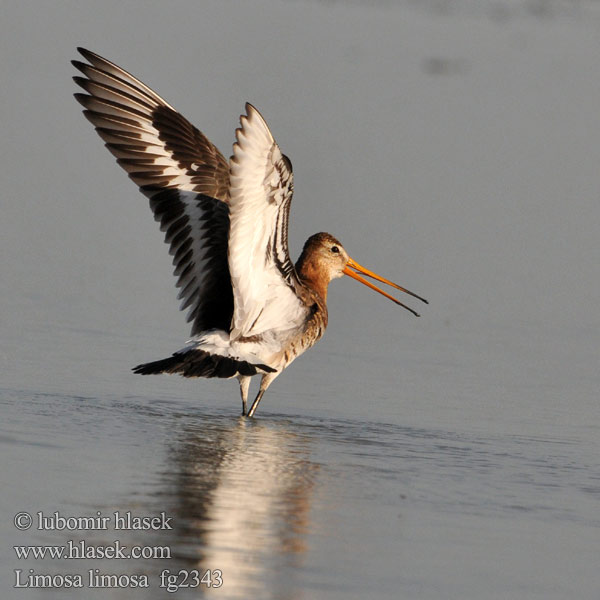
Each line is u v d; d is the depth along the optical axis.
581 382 15.13
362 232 21.41
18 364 13.72
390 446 11.88
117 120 12.36
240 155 10.41
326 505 9.69
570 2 45.28
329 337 17.00
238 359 12.09
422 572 8.29
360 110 29.94
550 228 22.91
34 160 24.03
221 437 11.70
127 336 15.55
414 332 17.42
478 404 13.86
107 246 20.27
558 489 10.67
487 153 27.64
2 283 17.48
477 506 9.98
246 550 8.48
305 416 13.00
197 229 12.44
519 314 18.52
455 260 20.67
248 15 40.34
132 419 12.02
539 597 7.99
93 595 7.57
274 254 11.71
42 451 10.43
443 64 36.16
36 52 32.59
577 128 30.80
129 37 35.31
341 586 7.93
